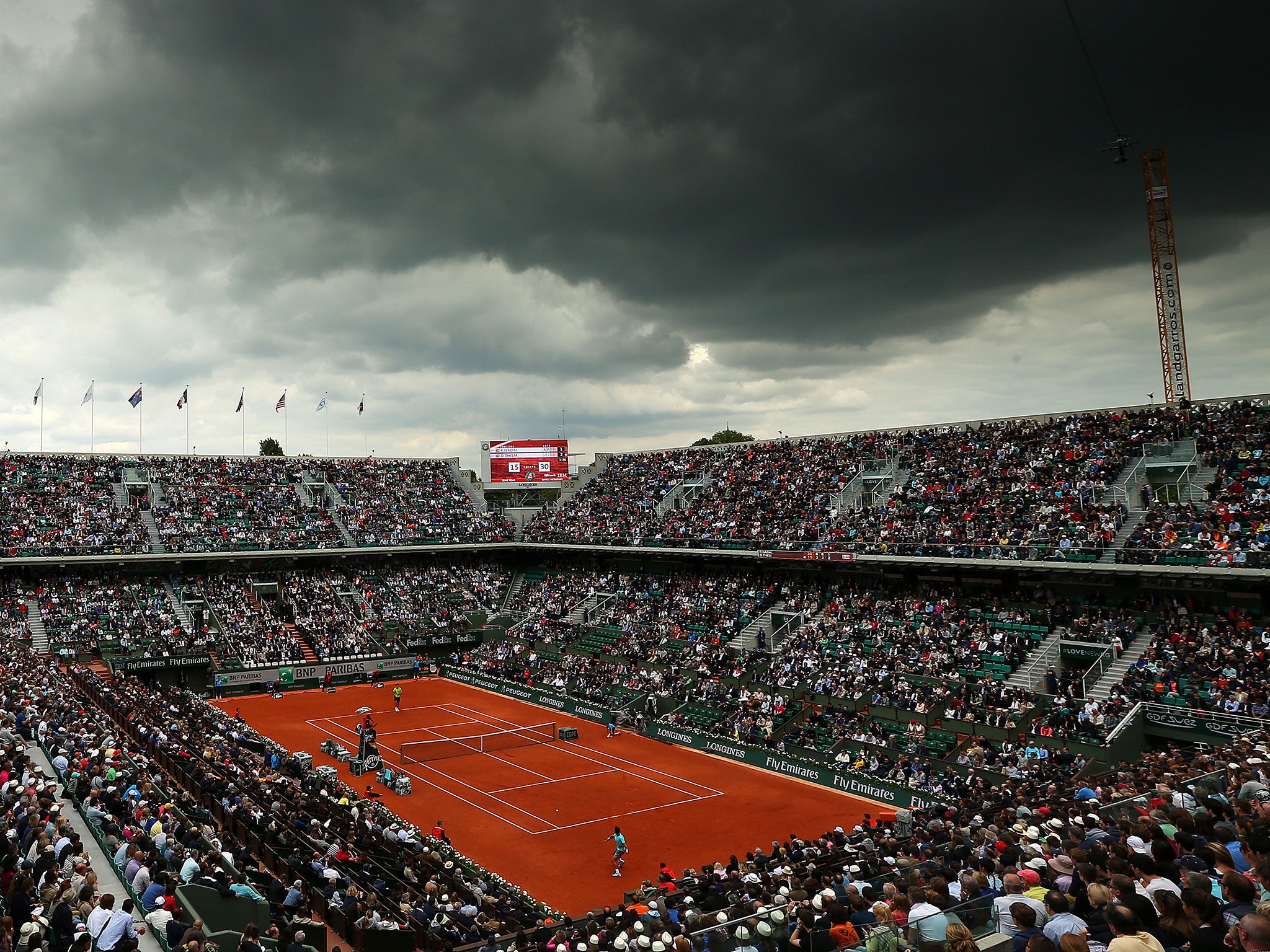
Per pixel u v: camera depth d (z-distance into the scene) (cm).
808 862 2903
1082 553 5703
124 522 9169
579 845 4266
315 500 10669
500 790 5241
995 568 6100
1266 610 5169
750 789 5231
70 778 3375
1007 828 2505
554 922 2950
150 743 4566
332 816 4016
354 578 10288
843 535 7300
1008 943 1341
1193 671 4841
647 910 2405
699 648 7481
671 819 4653
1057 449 6806
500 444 11675
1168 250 9188
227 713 7331
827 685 6156
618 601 9175
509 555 11481
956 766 4925
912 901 1594
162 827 2823
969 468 7225
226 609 9150
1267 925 853
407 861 3566
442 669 9400
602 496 10744
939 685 5747
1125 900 1133
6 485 9100
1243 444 5781
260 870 3077
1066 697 5238
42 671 5928
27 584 8519
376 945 2577
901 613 6694
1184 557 5219
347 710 7662
